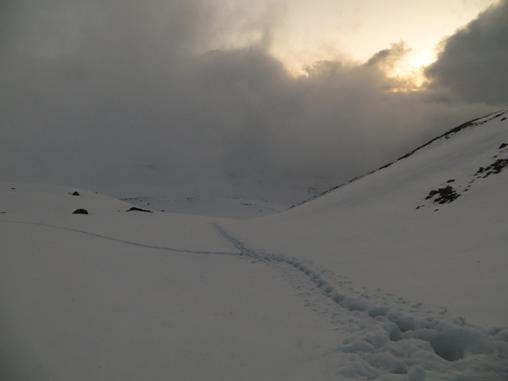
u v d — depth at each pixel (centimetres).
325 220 2992
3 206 3225
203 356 560
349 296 860
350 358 539
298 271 1301
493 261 887
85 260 1162
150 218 3466
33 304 718
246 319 752
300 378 488
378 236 1723
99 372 492
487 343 513
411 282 891
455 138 3781
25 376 467
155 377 488
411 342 572
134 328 658
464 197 1773
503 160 1973
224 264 1461
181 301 860
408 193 2558
